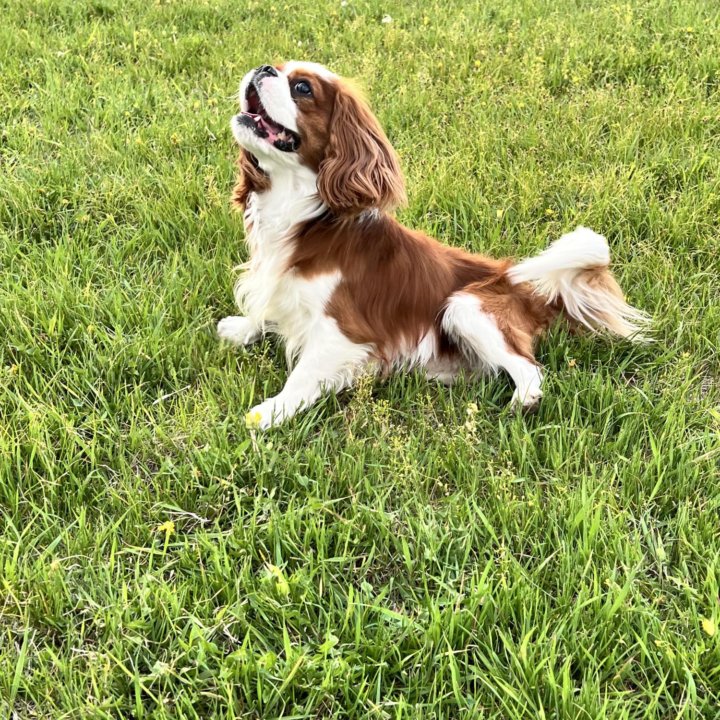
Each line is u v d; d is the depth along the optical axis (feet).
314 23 9.69
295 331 5.63
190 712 4.29
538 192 6.74
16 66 8.14
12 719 4.35
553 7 10.38
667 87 8.00
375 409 5.28
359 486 5.03
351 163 5.39
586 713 4.28
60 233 6.42
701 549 4.79
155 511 4.88
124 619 4.52
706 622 4.40
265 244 5.59
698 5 10.11
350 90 5.44
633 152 7.16
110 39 8.85
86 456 5.12
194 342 5.65
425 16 9.97
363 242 5.50
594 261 5.60
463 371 5.74
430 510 4.92
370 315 5.56
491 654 4.43
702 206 6.56
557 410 5.44
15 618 4.55
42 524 4.84
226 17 9.81
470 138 7.30
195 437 5.20
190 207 6.61
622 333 5.77
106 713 4.27
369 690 4.37
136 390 5.34
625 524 4.92
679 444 5.19
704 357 5.74
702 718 4.32
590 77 8.35
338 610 4.58
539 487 5.07
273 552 4.80
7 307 5.68
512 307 5.71
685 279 6.16
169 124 7.38
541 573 4.73
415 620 4.60
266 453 5.11
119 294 5.82
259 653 4.50
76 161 6.86
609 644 4.50
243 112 5.40
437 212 6.68
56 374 5.35
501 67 8.40
